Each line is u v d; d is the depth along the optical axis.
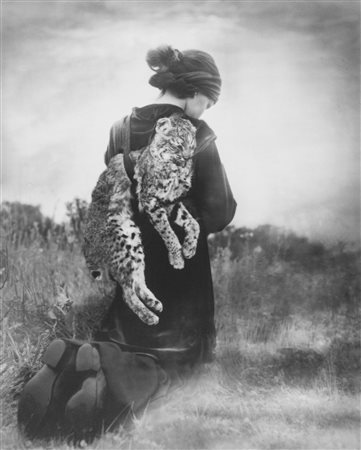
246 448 5.06
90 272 5.68
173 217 5.54
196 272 5.54
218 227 5.68
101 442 4.89
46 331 5.57
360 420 5.35
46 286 5.90
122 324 5.51
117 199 5.57
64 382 4.89
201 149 5.64
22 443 4.88
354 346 5.80
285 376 5.61
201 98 5.73
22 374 5.33
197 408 5.32
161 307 5.46
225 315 5.88
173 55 5.70
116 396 4.96
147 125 5.60
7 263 5.96
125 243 5.52
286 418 5.34
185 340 5.48
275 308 5.93
